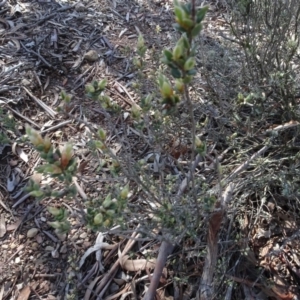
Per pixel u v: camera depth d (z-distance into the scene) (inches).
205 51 86.7
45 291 62.4
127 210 54.4
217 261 59.3
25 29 105.2
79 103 89.7
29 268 64.9
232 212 63.9
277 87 74.3
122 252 65.1
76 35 105.7
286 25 72.1
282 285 59.9
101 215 38.0
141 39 51.9
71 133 83.6
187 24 29.2
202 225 62.9
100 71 97.5
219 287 58.0
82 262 64.9
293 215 66.1
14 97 88.6
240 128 76.4
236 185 64.6
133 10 116.4
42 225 69.9
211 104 82.5
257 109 72.6
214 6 115.8
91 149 60.8
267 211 67.8
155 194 57.4
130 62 99.0
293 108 73.6
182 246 63.1
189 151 76.4
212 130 76.0
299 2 71.8
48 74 95.3
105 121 86.0
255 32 76.5
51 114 87.1
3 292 62.4
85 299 60.9
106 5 116.5
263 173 68.7
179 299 59.0
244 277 60.9
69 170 36.9
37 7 112.3
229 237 63.4
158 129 56.7
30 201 73.2
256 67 76.0
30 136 34.7
